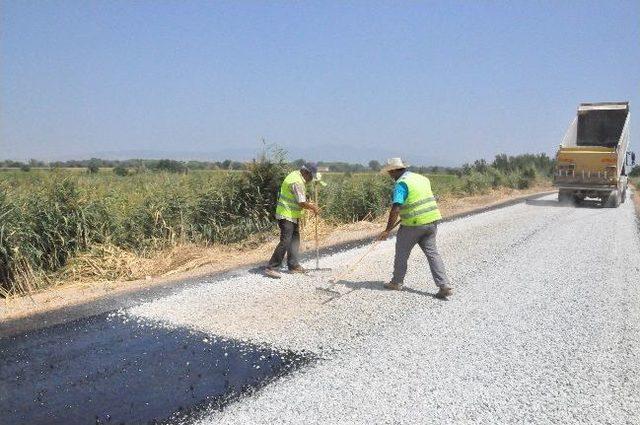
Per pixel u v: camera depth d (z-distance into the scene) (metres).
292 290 7.09
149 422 3.83
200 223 10.51
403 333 5.58
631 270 8.61
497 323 5.95
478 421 3.90
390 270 8.34
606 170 18.92
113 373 4.61
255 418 3.88
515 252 9.92
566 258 9.47
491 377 4.59
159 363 4.82
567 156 19.42
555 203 21.19
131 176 12.08
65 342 5.27
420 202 6.76
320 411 3.99
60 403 4.09
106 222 8.82
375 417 3.91
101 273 7.90
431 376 4.59
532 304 6.68
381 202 15.91
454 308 6.46
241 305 6.43
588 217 16.09
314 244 10.89
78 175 9.27
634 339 5.56
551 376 4.64
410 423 3.85
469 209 18.78
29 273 7.23
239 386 4.39
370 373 4.63
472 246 10.48
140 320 5.91
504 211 17.66
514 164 36.88
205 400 4.16
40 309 6.27
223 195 11.01
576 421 3.94
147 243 9.39
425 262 8.92
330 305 6.46
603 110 20.61
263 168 11.36
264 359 4.93
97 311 6.20
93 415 3.93
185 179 11.16
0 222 7.16
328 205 14.32
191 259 8.91
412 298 6.82
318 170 7.98
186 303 6.49
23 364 4.75
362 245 10.72
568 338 5.54
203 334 5.52
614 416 4.02
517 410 4.06
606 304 6.74
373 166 21.31
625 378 4.65
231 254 9.74
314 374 4.61
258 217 11.20
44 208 8.05
